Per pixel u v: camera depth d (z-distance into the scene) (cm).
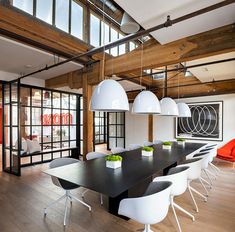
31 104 572
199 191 362
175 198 330
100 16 462
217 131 638
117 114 909
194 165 281
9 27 288
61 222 253
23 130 545
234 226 245
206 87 639
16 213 276
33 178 444
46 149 594
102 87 245
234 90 585
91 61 452
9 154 497
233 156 527
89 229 238
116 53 500
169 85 709
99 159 321
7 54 386
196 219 261
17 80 478
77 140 719
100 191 175
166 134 755
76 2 415
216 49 287
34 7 326
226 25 277
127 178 214
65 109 682
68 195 294
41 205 302
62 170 249
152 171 244
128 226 245
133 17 258
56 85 582
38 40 329
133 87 711
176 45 329
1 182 415
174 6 233
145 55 372
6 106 519
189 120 697
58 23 374
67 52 386
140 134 838
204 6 232
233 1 176
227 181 422
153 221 172
